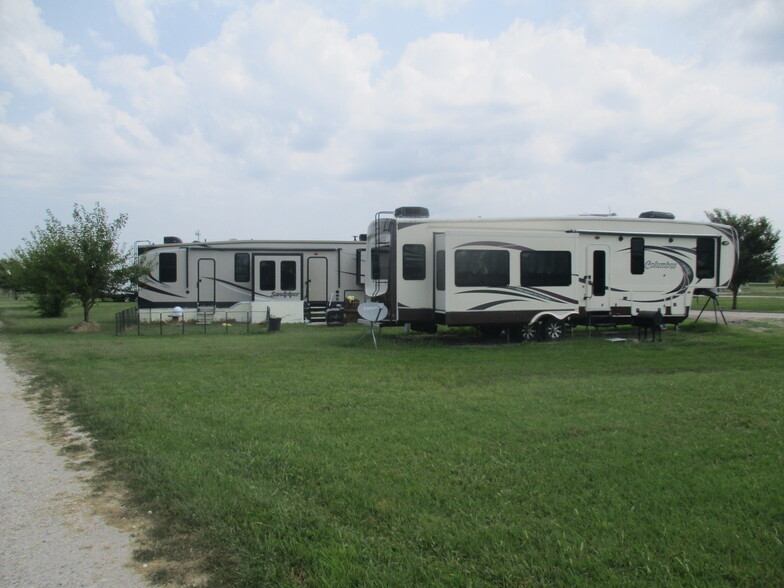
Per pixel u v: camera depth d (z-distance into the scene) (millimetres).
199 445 5836
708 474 4797
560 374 9766
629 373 9828
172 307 19969
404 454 5410
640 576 3320
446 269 13703
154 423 6648
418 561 3508
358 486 4641
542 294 14461
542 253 14477
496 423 6422
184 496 4535
